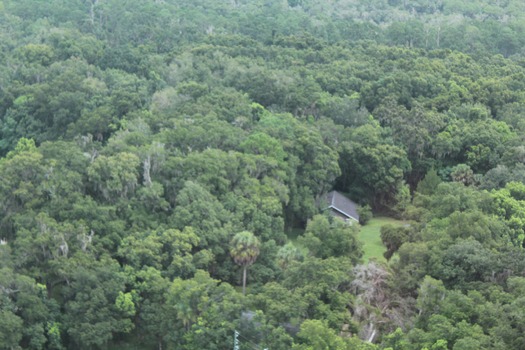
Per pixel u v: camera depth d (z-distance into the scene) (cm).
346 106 14012
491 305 7812
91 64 16675
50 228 9112
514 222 10119
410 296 8769
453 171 12731
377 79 15862
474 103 14812
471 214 9688
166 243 9444
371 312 8188
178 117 12650
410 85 15150
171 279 9175
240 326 7769
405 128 13438
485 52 18562
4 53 17238
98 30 19625
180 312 8075
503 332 7406
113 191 10225
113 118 13188
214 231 9769
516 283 8200
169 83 15538
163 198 10362
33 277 8794
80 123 13038
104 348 8494
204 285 8194
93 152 11119
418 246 9156
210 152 10988
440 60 17038
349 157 12812
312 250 9712
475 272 8706
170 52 17262
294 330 7831
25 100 14550
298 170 12250
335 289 8269
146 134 12088
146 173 10338
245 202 10500
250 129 12681
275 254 9931
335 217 11438
